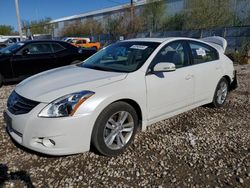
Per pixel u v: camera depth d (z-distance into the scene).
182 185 2.79
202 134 4.04
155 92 3.67
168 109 3.97
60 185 2.75
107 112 3.12
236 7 28.88
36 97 3.01
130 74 3.47
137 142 3.72
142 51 3.94
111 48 4.50
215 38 5.89
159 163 3.19
